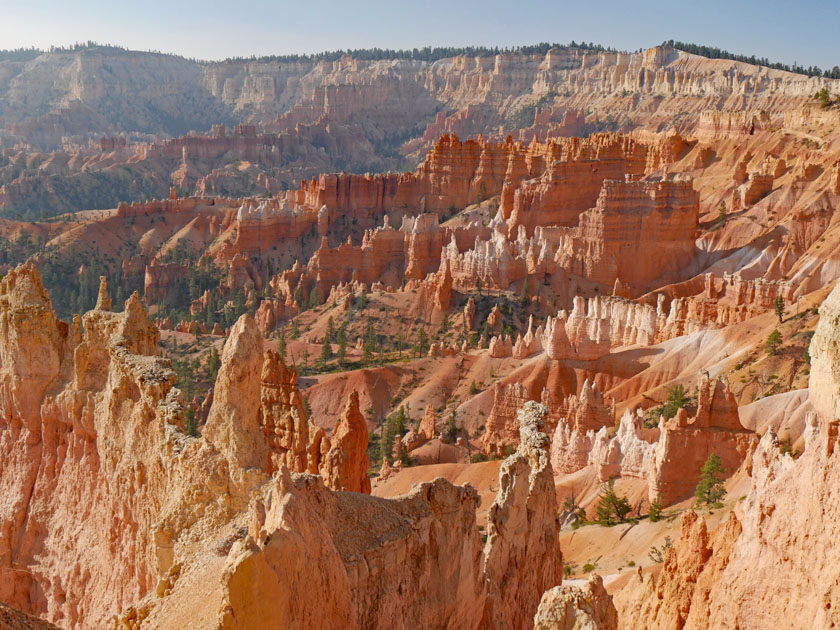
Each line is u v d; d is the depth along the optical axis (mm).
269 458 38719
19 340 48469
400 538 27188
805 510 33688
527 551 36375
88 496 46469
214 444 37438
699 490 75688
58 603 45812
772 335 116938
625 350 137000
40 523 47625
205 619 23344
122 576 41500
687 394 118688
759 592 35594
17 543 47875
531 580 36469
